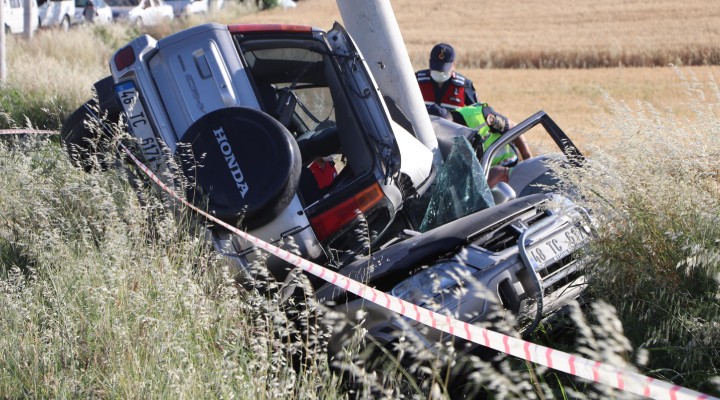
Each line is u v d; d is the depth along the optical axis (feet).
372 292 27.35
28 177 41.75
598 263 30.91
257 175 32.81
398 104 48.44
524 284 30.66
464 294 29.37
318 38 39.96
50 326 29.25
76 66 110.42
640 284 30.07
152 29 248.11
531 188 42.80
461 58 232.53
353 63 38.68
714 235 29.99
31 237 37.19
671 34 244.01
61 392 25.98
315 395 25.03
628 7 309.22
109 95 42.93
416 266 30.96
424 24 313.53
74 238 36.86
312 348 29.71
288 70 42.42
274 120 33.58
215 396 25.46
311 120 43.29
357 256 34.14
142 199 36.17
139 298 29.25
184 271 30.60
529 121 43.29
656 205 31.24
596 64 223.71
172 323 28.32
